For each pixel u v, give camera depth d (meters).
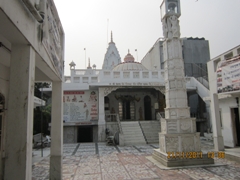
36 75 7.38
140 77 20.98
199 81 23.91
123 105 24.28
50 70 5.96
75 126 20.11
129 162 10.18
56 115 7.35
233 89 10.54
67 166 9.58
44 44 4.84
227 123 13.92
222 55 11.93
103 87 20.11
